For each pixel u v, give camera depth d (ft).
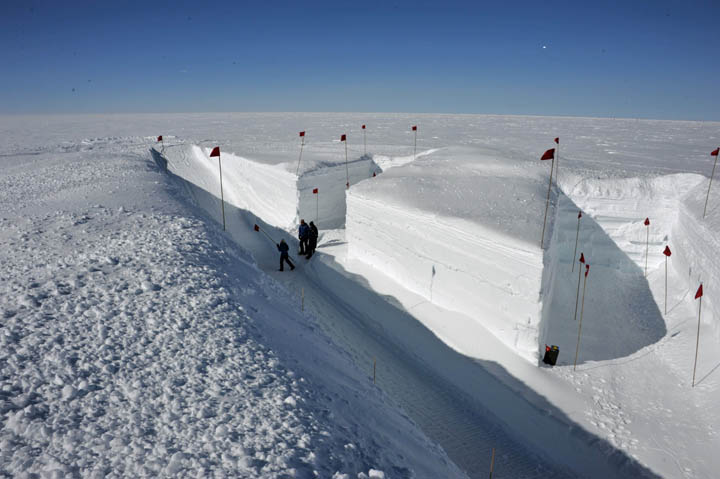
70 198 42.70
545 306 27.89
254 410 12.00
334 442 11.37
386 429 15.10
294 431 11.23
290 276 41.83
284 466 9.70
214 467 9.48
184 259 24.34
